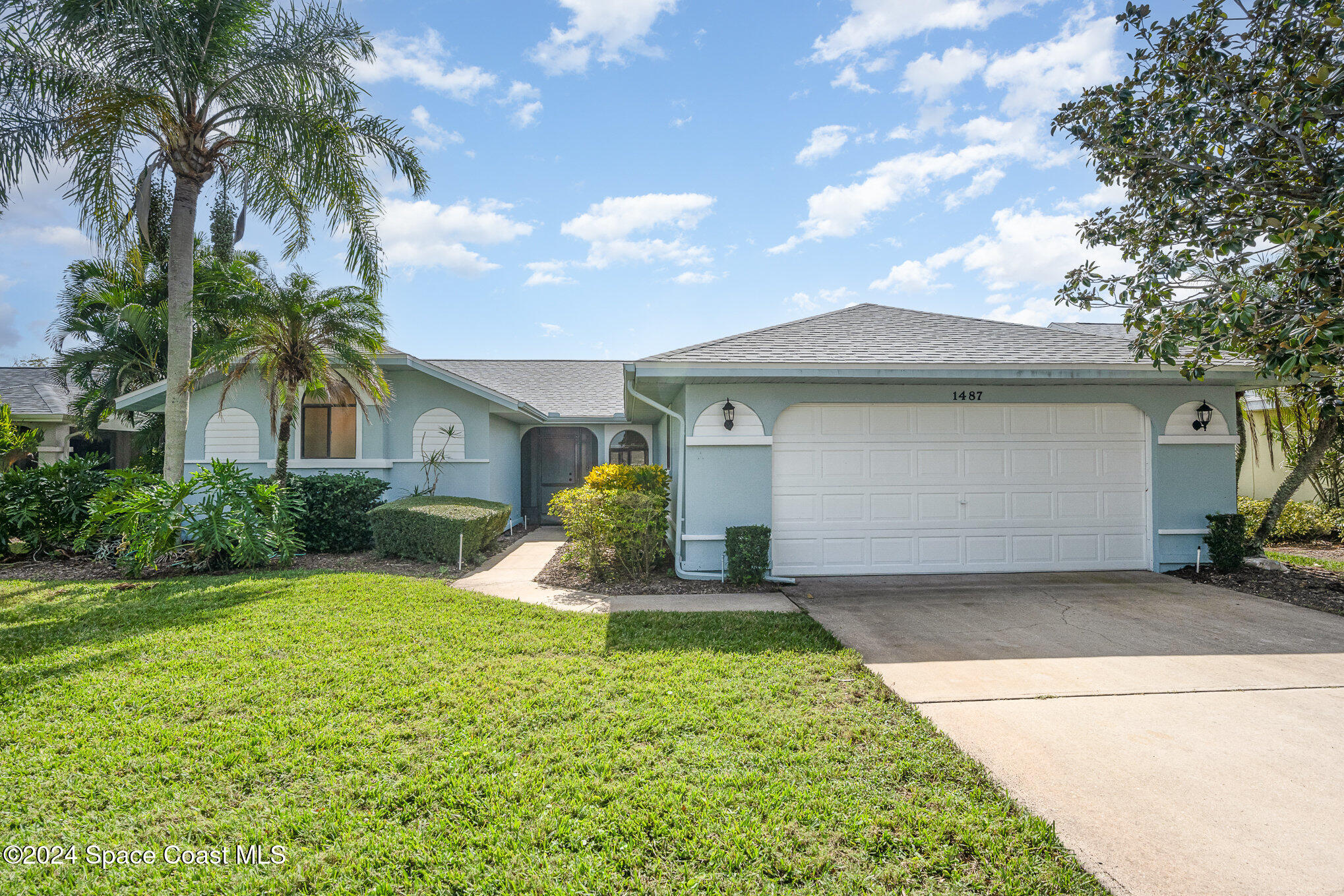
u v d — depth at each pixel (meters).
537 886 2.43
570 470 17.30
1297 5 5.54
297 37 9.86
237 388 12.41
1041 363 8.05
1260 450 14.91
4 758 3.37
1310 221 4.86
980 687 4.56
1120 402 8.96
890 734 3.72
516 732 3.71
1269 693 4.45
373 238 10.70
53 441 16.80
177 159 9.55
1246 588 7.93
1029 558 8.94
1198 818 2.90
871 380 8.53
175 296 9.59
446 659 5.00
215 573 8.66
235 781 3.19
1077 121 6.99
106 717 3.87
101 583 7.91
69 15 8.30
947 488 8.89
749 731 3.74
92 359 14.76
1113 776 3.29
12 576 8.62
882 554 8.80
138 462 16.75
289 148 10.04
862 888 2.43
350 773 3.24
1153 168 6.57
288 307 9.70
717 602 7.25
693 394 8.58
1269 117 5.77
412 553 9.89
